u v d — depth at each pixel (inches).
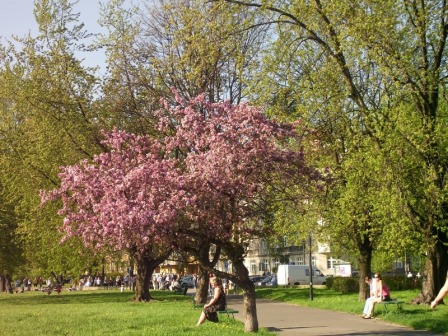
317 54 1103.0
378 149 967.0
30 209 1524.4
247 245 727.7
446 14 951.6
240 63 1050.7
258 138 672.4
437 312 898.7
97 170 709.3
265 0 983.6
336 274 3075.8
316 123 1084.5
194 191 658.8
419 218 973.2
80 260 1544.0
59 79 1464.1
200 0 1052.5
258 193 698.2
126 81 1433.3
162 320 887.1
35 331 776.3
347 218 1086.4
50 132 1435.8
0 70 1499.8
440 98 1095.6
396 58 933.8
